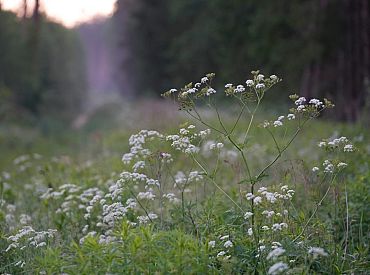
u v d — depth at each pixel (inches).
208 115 804.6
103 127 1258.0
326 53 1061.1
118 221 252.2
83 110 2220.7
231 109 861.8
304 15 1068.5
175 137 248.5
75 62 2301.9
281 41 1134.4
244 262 216.7
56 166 535.8
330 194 295.6
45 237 269.7
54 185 412.5
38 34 1676.9
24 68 1653.5
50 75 1924.2
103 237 242.8
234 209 265.3
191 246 208.8
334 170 252.5
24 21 1638.8
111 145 735.1
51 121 1552.7
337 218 273.3
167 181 330.0
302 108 238.1
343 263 227.6
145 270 200.2
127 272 200.5
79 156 684.1
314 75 1089.4
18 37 1630.2
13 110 1480.1
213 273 206.5
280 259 210.8
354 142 434.3
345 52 1035.9
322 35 1048.2
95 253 206.2
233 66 1363.2
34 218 329.4
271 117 812.6
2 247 269.9
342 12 1043.3
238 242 227.5
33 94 1827.0
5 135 1130.0
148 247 204.2
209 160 437.4
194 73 1658.5
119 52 2394.2
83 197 315.0
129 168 394.0
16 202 387.5
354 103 978.1
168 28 1971.0
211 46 1583.4
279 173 297.1
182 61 1676.9
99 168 463.5
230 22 1390.3
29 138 1178.0
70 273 206.4
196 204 262.7
